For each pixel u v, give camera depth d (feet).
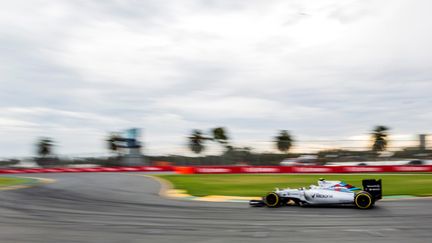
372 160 110.42
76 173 136.87
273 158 119.34
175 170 131.64
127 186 71.05
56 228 30.83
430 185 61.31
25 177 118.73
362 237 25.95
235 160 124.47
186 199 50.52
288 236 26.58
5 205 46.06
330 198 40.47
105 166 156.35
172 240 25.98
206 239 26.09
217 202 46.80
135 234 28.07
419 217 33.42
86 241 26.12
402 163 107.55
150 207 42.75
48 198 53.26
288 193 42.29
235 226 30.53
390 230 28.09
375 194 40.04
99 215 37.29
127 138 153.38
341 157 113.39
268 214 36.42
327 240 25.25
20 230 30.30
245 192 56.70
